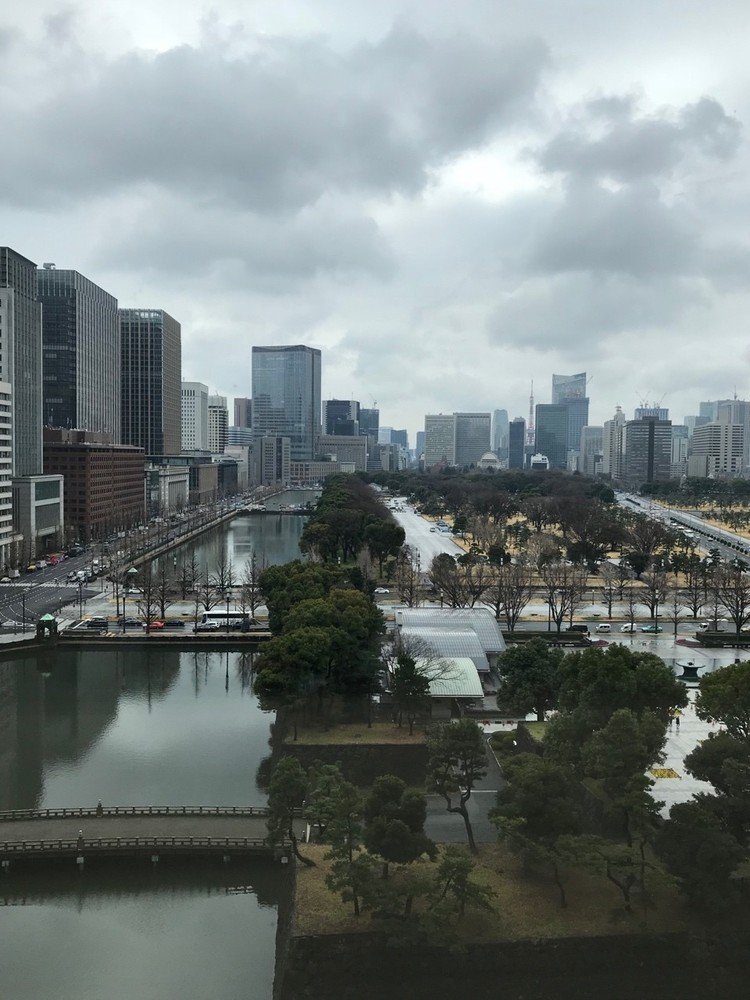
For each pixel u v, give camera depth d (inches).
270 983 3693.4
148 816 4832.7
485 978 3417.8
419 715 6245.1
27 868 4389.8
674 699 4881.9
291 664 5782.5
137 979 3715.6
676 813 3725.4
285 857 4407.0
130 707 7101.4
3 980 3698.3
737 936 3494.1
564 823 3836.1
